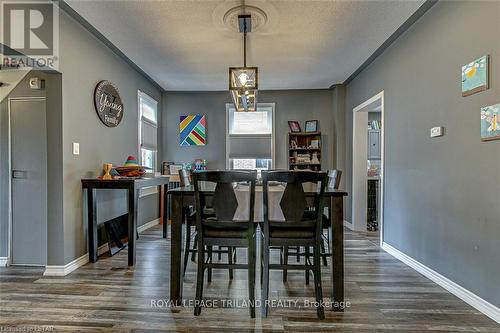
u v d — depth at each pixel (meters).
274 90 5.66
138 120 4.50
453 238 2.43
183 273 2.53
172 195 2.20
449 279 2.47
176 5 2.64
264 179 1.98
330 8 2.72
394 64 3.46
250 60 4.04
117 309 2.11
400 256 3.28
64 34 2.77
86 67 3.12
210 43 3.46
